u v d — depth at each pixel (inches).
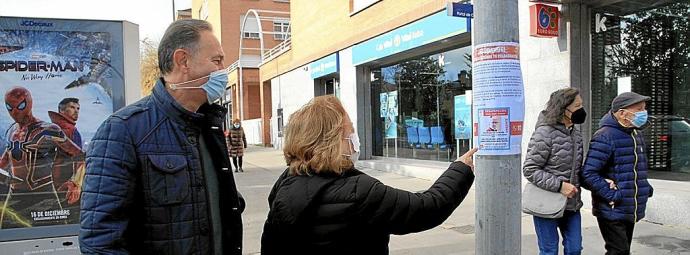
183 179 77.3
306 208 79.3
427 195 82.3
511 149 110.3
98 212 69.6
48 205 145.4
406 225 80.0
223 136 87.9
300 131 84.0
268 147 1032.8
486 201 111.8
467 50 423.8
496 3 109.3
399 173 486.9
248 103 1255.5
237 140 568.1
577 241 145.8
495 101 109.8
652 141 289.3
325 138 82.1
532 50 322.0
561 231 149.9
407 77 518.9
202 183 80.6
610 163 140.3
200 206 79.4
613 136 138.9
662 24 282.4
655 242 219.0
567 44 299.9
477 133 113.1
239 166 570.9
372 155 590.9
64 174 146.9
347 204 78.7
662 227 243.9
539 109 317.7
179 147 78.6
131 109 77.6
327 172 81.7
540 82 317.1
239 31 1515.7
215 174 85.3
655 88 286.8
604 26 305.3
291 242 82.0
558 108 142.1
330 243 79.4
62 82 146.6
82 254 69.2
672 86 279.0
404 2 472.4
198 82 80.7
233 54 1504.7
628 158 138.9
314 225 80.0
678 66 275.7
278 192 84.4
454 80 442.0
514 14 110.4
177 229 75.7
